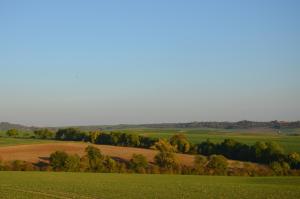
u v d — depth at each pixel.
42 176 71.88
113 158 100.56
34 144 121.19
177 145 122.56
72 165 90.06
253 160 112.19
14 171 85.38
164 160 96.94
